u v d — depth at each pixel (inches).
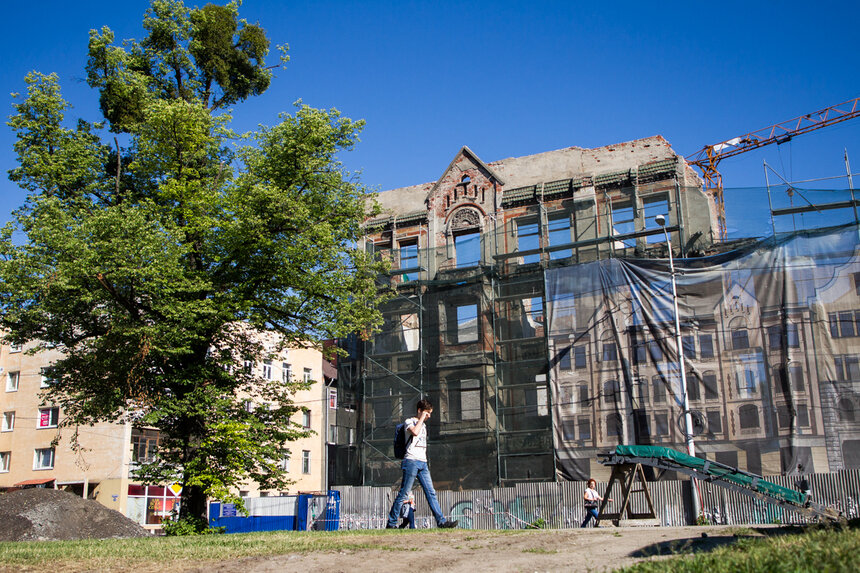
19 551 394.6
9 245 821.9
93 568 323.3
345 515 1285.7
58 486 1692.9
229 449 852.6
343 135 1035.9
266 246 912.9
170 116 920.3
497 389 1317.7
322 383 2117.4
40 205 846.5
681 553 290.2
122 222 816.3
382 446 1440.7
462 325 1657.2
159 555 353.7
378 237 1667.1
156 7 1083.3
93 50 1010.1
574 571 274.8
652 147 1456.7
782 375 1095.6
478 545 358.6
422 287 1499.8
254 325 951.6
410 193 1686.8
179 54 1101.7
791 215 1184.8
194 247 935.7
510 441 1323.8
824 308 1096.2
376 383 1491.1
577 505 1096.2
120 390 873.5
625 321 1232.2
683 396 1085.1
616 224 1406.3
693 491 977.5
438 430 1396.4
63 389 917.2
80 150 952.3
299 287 962.1
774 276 1137.4
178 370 890.7
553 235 1470.2
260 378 1013.2
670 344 1187.9
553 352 1284.4
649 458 758.5
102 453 1669.5
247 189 936.9
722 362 1144.8
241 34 1202.0
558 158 1534.2
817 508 719.7
